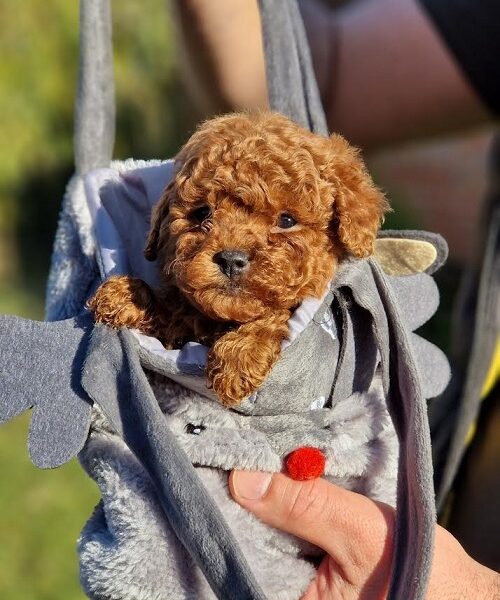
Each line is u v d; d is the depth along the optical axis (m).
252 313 0.24
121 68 1.30
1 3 1.25
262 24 0.31
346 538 0.26
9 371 0.25
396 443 0.28
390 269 0.30
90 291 0.29
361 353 0.27
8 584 0.69
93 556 0.25
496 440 0.37
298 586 0.27
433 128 0.46
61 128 1.33
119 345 0.25
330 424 0.27
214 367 0.24
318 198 0.24
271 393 0.25
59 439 0.24
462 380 0.39
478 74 0.43
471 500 0.37
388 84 0.46
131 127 1.31
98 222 0.28
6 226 1.33
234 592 0.23
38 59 1.28
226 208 0.24
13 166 1.30
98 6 0.31
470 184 1.29
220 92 0.39
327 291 0.25
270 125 0.25
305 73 0.31
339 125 0.47
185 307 0.25
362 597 0.27
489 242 0.38
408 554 0.26
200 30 0.39
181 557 0.25
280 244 0.24
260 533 0.26
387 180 1.34
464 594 0.29
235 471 0.26
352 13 0.48
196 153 0.25
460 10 0.43
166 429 0.24
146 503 0.25
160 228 0.26
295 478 0.26
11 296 1.22
